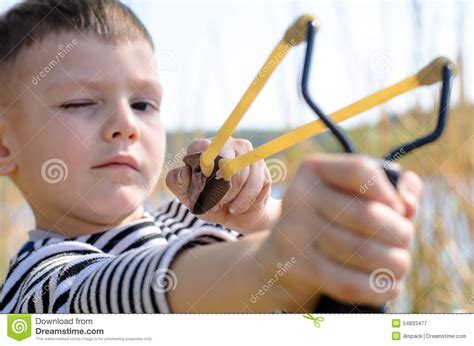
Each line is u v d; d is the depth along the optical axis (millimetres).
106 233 839
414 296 1339
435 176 1422
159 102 940
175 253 502
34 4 927
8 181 1535
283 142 555
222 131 602
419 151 1434
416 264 1362
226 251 473
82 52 885
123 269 536
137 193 889
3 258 1469
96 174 870
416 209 381
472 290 1340
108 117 875
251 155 595
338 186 373
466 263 1370
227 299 454
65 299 626
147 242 830
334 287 377
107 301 525
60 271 663
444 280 1358
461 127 1433
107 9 927
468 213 1397
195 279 477
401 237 366
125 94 894
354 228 369
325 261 380
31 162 894
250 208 792
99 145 871
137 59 916
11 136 909
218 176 622
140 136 893
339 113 471
